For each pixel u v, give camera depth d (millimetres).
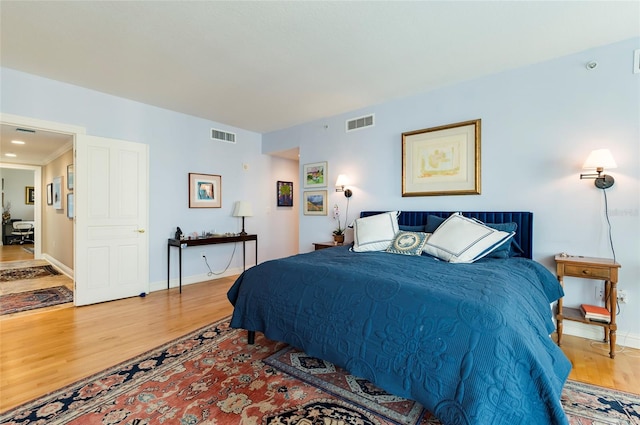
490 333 1302
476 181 3201
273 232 5820
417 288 1650
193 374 2035
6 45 2557
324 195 4598
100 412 1644
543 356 1324
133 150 3844
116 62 2865
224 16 2162
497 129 3104
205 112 4363
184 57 2764
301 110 4266
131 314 3207
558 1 2014
